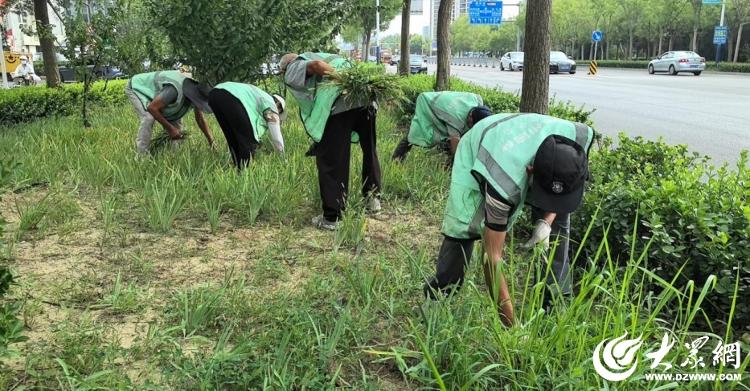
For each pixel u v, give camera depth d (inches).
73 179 249.9
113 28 411.8
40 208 201.2
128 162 252.7
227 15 351.3
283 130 353.4
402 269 159.6
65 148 279.9
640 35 2016.5
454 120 244.7
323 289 146.8
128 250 179.3
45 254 174.4
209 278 160.7
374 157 218.4
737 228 140.9
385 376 117.6
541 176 108.2
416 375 107.3
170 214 197.5
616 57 2498.8
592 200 164.7
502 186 111.7
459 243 132.6
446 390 105.0
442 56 447.5
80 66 409.4
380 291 142.2
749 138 404.5
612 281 114.0
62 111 482.6
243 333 126.1
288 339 119.4
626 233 153.8
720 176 163.5
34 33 494.6
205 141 323.9
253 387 109.5
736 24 1669.5
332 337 119.4
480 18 1374.3
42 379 108.3
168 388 109.4
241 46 356.5
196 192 221.3
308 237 195.6
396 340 126.1
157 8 358.9
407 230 203.8
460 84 478.9
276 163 256.7
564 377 101.2
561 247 134.4
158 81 275.9
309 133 201.6
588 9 2272.4
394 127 412.2
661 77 1179.3
